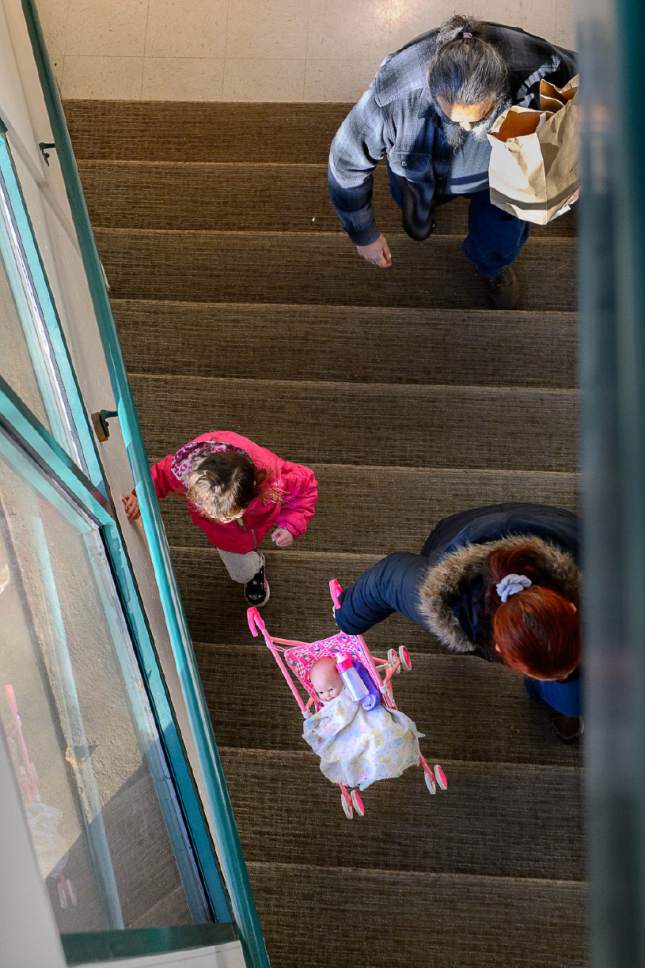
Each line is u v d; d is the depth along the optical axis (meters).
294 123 4.49
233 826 2.05
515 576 1.88
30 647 1.59
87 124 4.54
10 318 2.33
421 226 3.30
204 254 4.17
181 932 1.66
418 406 3.84
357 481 3.72
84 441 2.61
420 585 2.27
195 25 4.78
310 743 3.12
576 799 3.26
